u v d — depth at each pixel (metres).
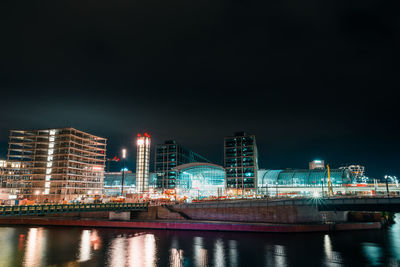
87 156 161.88
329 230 79.50
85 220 92.00
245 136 187.12
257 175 191.25
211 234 77.06
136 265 50.53
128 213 95.12
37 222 94.56
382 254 56.47
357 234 76.19
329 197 85.69
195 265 50.47
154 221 89.38
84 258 54.44
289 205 85.44
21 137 155.62
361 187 163.00
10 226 92.19
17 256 55.66
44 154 150.38
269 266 49.53
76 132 156.50
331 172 179.62
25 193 143.25
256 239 70.00
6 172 150.25
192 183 182.88
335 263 50.97
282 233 76.38
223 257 54.69
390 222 108.06
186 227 84.12
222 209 92.38
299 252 57.97
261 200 93.50
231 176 183.38
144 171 180.75
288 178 187.12
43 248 61.81
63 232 81.06
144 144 184.50
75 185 147.62
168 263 51.50
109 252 58.62
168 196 137.25
